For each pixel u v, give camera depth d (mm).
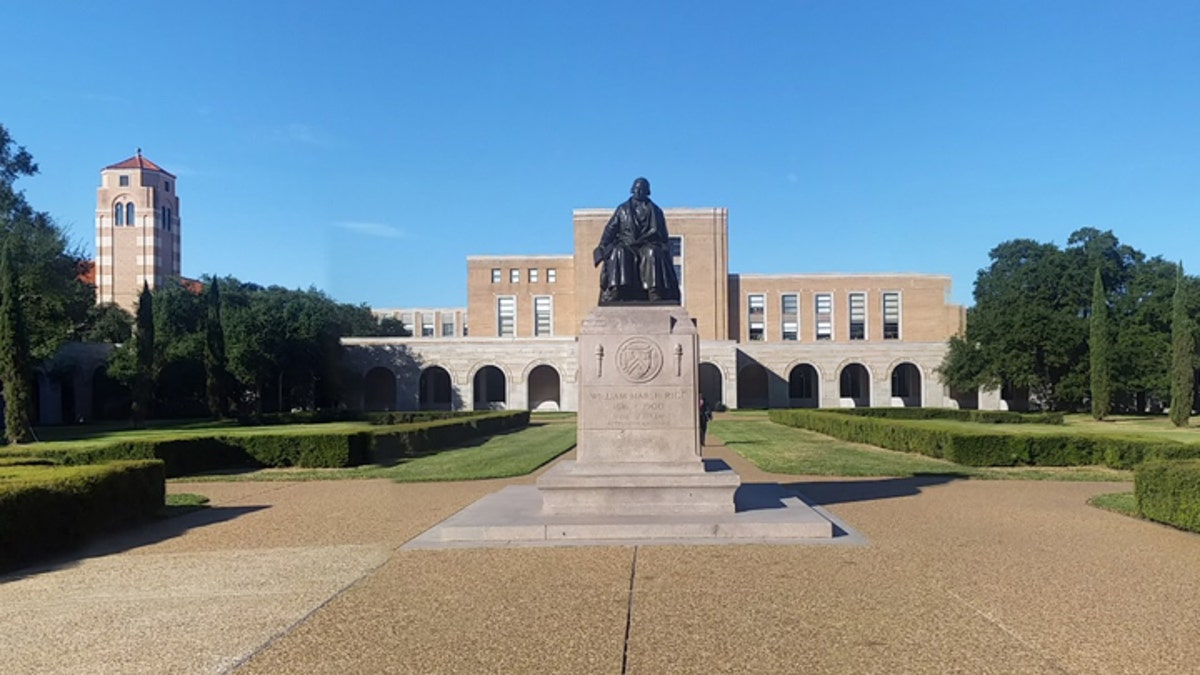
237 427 46719
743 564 9195
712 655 6090
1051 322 57344
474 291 85812
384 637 6641
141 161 106875
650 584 8297
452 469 21719
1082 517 12703
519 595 7926
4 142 49250
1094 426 43656
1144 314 58656
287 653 6285
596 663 5938
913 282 85250
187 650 6422
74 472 12562
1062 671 5715
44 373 54781
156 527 13188
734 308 85562
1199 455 19469
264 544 11258
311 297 71000
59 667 6094
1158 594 7828
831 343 71938
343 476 20906
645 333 12164
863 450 27578
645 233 12828
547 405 74188
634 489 11617
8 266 35719
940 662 5902
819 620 6969
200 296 66188
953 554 9750
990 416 48750
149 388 51250
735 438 34531
